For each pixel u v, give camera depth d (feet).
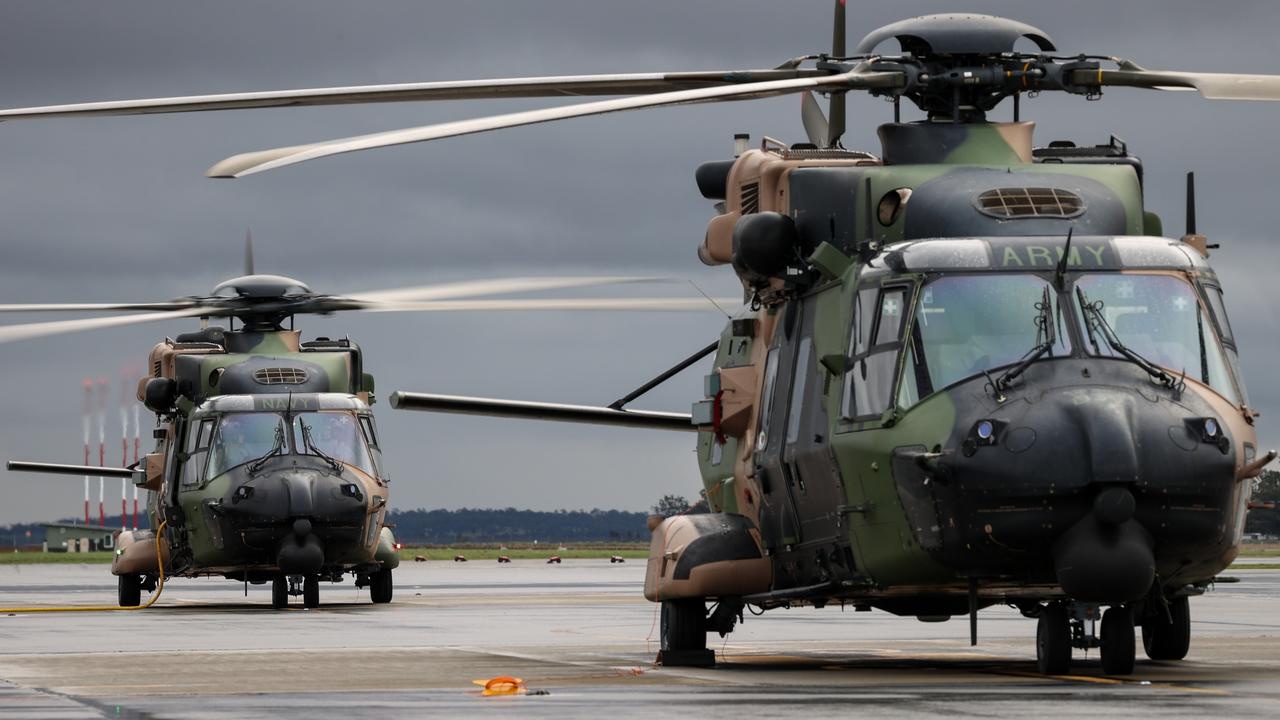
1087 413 94.38
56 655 128.67
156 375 248.52
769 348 121.70
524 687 94.32
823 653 134.92
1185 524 95.20
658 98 100.01
